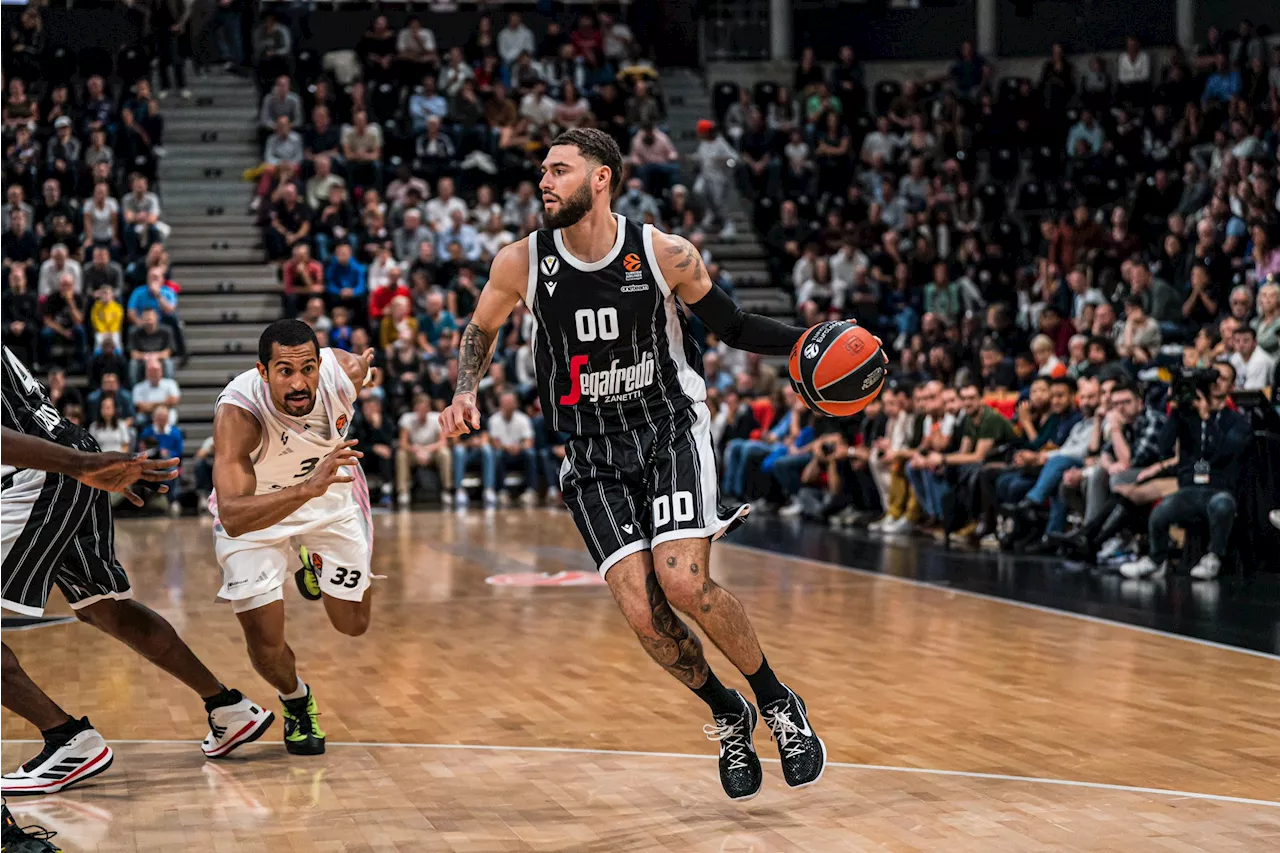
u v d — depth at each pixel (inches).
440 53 711.1
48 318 513.7
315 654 228.5
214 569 344.8
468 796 143.6
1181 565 306.5
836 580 313.0
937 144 645.9
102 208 550.3
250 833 131.3
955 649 225.0
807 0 730.8
